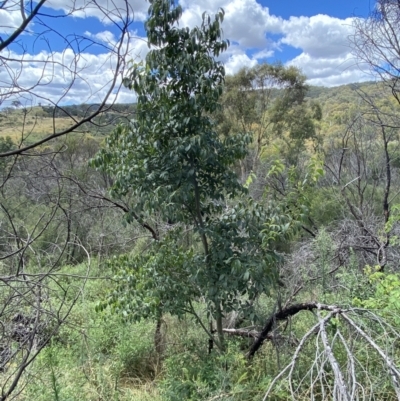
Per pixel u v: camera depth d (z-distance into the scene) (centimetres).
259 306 438
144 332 501
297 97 2320
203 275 352
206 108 337
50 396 312
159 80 324
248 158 1211
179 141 324
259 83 2355
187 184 332
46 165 278
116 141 363
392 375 197
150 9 310
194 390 326
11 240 359
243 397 313
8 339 242
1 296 257
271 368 364
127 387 415
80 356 420
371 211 640
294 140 2183
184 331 475
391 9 387
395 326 290
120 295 386
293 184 377
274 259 335
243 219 346
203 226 365
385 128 580
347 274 391
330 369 312
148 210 345
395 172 764
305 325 417
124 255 409
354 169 652
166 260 387
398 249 517
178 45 320
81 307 517
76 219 618
